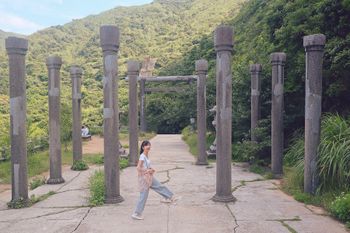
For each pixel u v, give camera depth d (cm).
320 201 641
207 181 887
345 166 642
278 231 510
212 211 614
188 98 2127
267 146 1018
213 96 1505
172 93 3005
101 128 2606
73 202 698
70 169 1121
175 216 588
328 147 669
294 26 1088
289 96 1117
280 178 891
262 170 979
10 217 608
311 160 677
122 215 599
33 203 698
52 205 679
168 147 1762
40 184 879
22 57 673
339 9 940
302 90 1092
